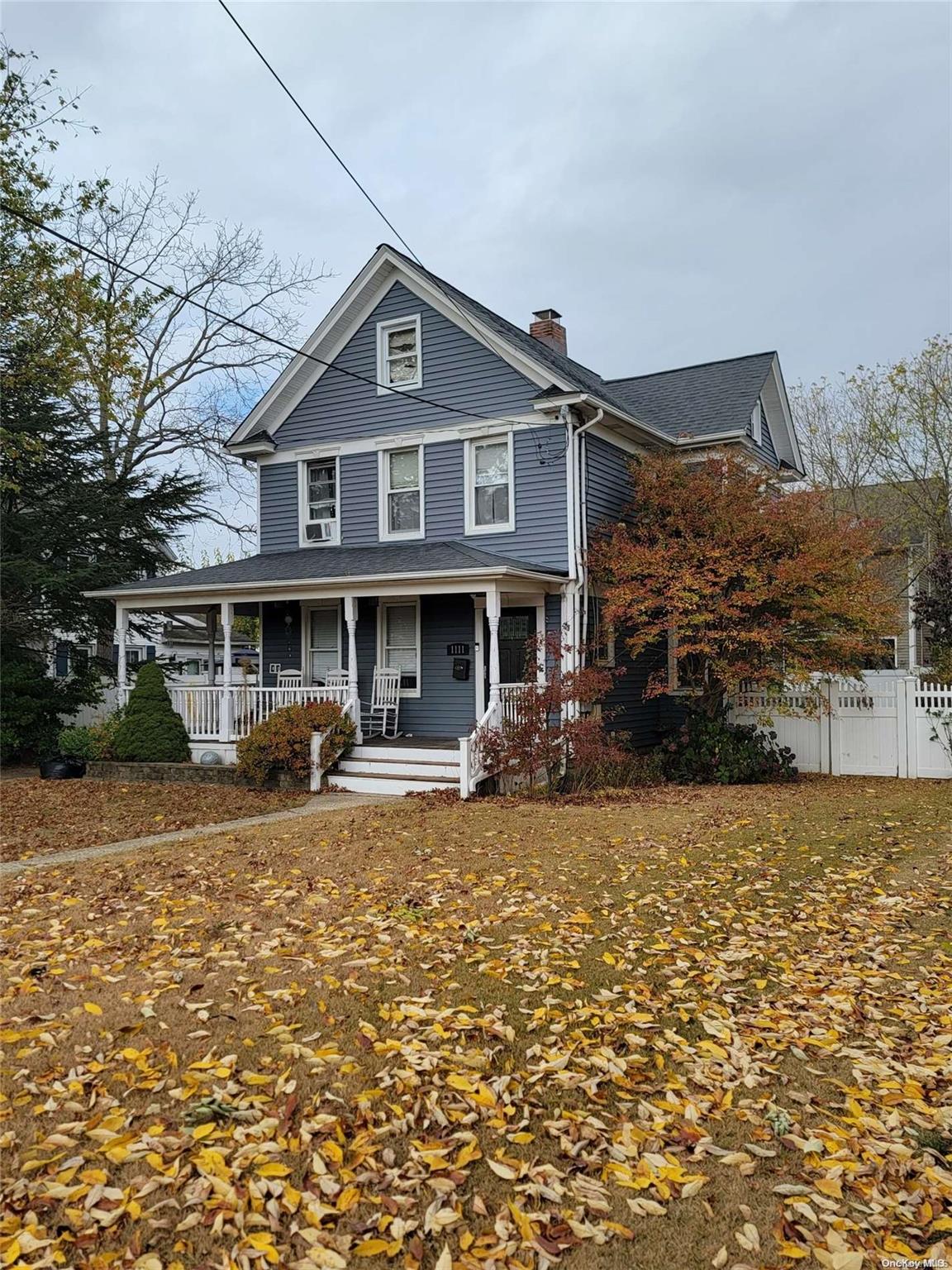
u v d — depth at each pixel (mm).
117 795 12547
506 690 12914
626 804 11078
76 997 4707
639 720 16266
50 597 18750
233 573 15094
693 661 14531
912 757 14266
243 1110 3510
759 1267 2701
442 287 15031
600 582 14516
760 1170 3199
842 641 13094
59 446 19656
